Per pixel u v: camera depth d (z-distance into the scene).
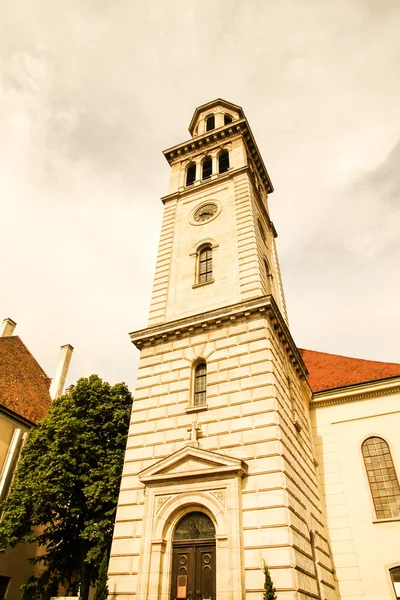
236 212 30.11
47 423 28.09
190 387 22.06
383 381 27.53
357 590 22.12
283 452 18.23
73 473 25.86
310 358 36.50
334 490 25.52
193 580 16.89
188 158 39.00
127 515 19.27
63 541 26.83
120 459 27.00
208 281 26.70
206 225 30.78
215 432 19.80
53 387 43.47
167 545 17.92
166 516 18.22
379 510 24.30
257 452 18.41
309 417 28.33
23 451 27.84
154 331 24.84
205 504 17.80
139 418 22.17
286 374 23.66
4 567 28.80
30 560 27.08
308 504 20.92
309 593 16.39
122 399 30.36
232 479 17.83
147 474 19.48
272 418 19.03
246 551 16.34
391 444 25.77
